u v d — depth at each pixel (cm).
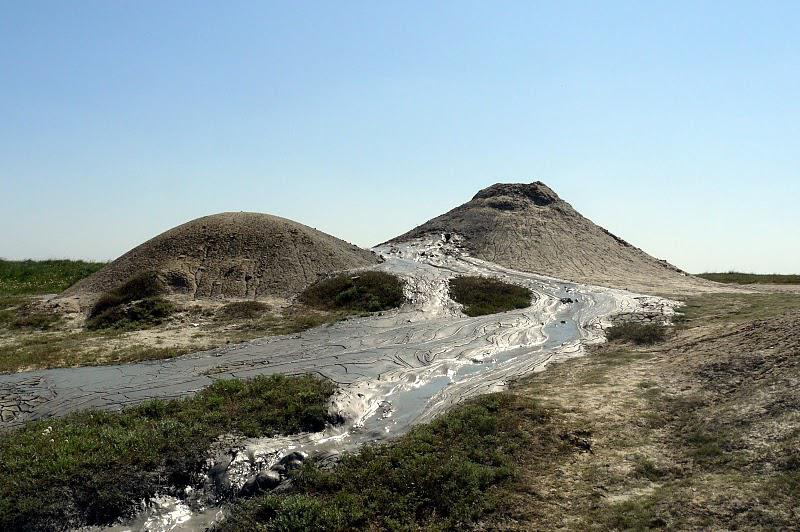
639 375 1606
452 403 1507
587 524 896
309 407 1388
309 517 951
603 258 4431
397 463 1121
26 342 2175
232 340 2164
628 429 1237
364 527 941
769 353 1440
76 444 1162
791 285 3694
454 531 916
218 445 1218
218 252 3412
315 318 2556
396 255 4272
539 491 1009
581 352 2036
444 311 2764
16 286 3725
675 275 4181
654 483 1012
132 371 1750
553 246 4516
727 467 1011
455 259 4166
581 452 1157
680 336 2000
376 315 2641
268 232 3688
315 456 1198
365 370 1783
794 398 1159
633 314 2614
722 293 3139
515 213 5069
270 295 3056
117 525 1014
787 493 885
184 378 1672
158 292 2914
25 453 1130
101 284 3134
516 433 1238
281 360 1884
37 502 995
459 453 1148
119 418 1330
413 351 2038
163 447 1178
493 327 2445
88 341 2161
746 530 820
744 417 1162
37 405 1459
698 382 1442
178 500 1084
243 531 956
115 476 1080
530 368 1848
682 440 1161
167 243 3488
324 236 4138
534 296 3161
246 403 1425
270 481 1108
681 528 848
